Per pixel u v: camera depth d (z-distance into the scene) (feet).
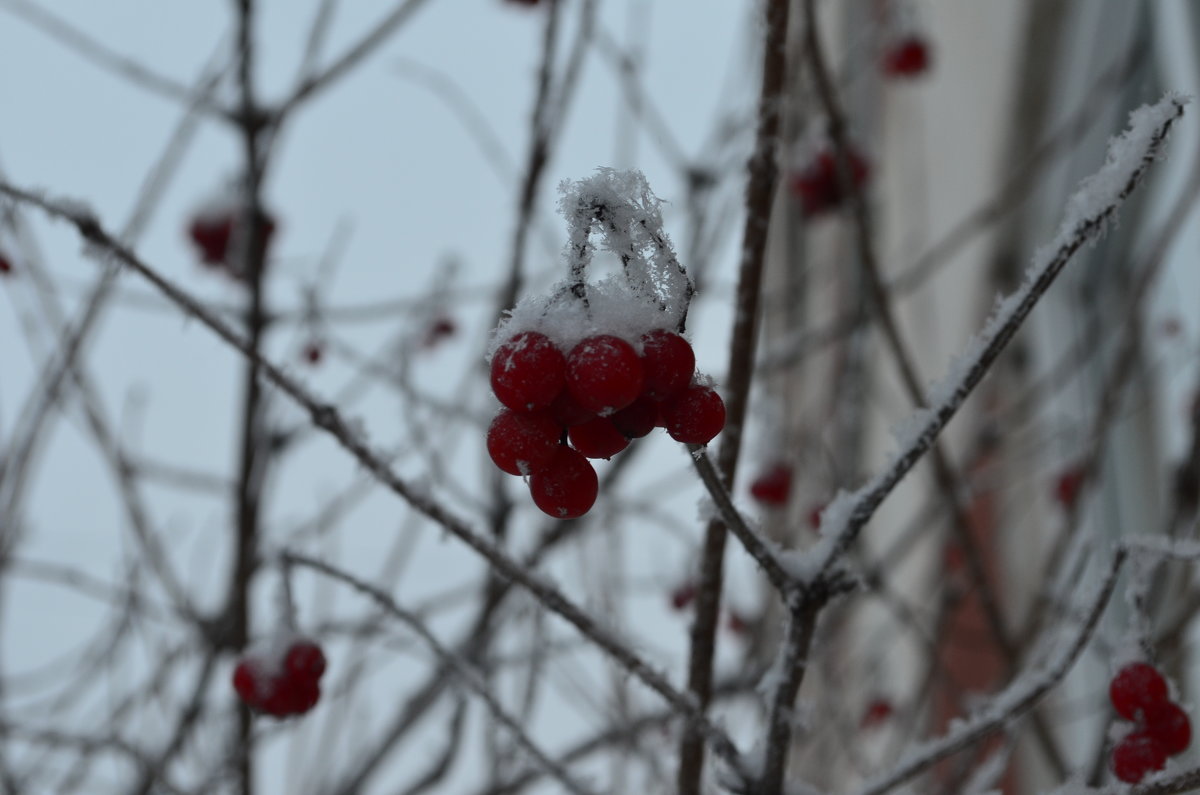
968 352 1.44
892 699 3.63
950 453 4.05
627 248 1.34
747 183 1.63
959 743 1.52
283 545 1.69
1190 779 1.43
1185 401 2.52
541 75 2.36
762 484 2.87
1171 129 1.39
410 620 1.65
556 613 1.54
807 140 3.24
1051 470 3.21
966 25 4.48
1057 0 3.47
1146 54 2.88
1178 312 2.69
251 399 2.41
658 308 1.34
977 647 3.29
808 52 1.81
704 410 1.34
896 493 4.86
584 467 1.36
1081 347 3.20
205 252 3.03
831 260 4.25
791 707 1.48
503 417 1.35
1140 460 2.79
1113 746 1.50
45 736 2.11
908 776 1.52
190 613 2.48
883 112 5.69
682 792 1.61
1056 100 3.60
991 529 3.74
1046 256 1.41
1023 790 2.99
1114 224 1.40
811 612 1.46
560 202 1.33
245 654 1.69
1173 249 2.71
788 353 2.81
